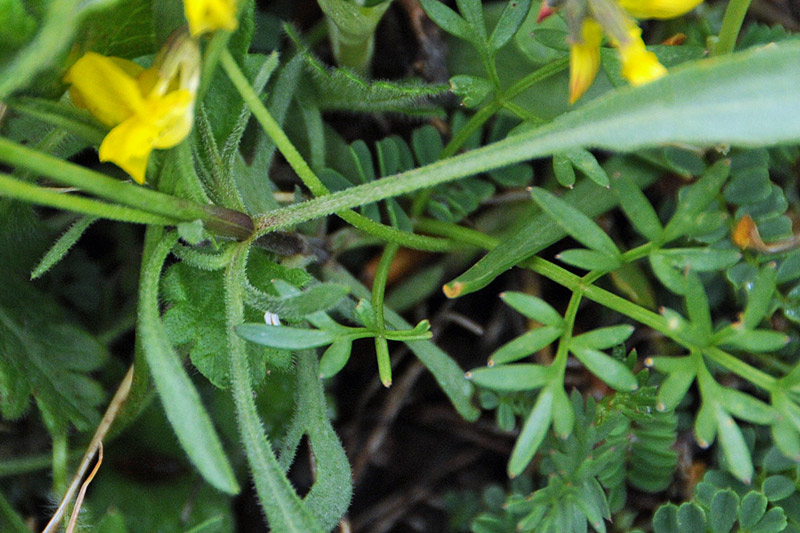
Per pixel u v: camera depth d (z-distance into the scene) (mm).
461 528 379
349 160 372
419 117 382
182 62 312
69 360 356
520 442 313
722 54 347
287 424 372
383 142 365
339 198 323
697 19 369
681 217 317
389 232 343
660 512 341
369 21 350
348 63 371
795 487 338
